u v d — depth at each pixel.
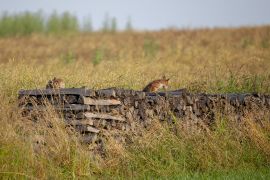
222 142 20.97
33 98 20.72
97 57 53.53
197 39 81.62
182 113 22.45
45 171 17.11
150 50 67.75
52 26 107.75
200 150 20.27
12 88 24.62
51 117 18.91
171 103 22.55
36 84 26.20
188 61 52.41
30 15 107.50
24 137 17.58
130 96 21.48
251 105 23.70
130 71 32.09
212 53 62.00
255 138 21.53
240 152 20.97
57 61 52.53
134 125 20.94
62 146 18.17
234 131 21.92
